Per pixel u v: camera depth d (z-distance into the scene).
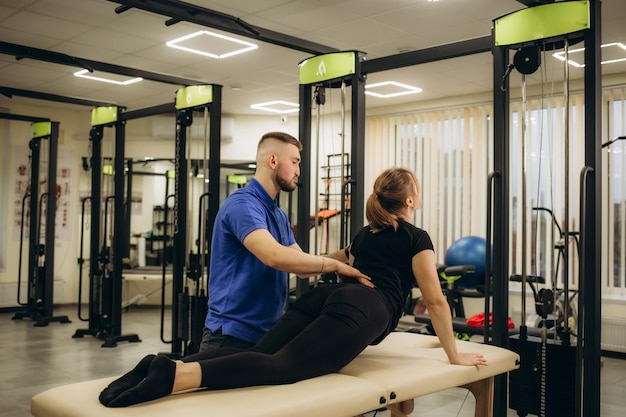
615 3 4.44
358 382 1.95
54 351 5.91
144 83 7.33
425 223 7.88
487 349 2.62
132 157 9.31
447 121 7.81
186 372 1.76
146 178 9.34
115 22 5.14
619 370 5.55
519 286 7.01
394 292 2.23
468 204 7.45
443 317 2.26
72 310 8.74
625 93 6.36
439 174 7.79
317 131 4.19
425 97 7.82
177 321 5.28
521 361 3.01
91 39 5.62
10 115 7.51
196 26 5.19
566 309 2.94
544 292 2.92
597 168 2.82
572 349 2.85
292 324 2.13
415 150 8.07
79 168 9.35
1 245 8.70
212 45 5.75
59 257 9.19
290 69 6.62
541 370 2.93
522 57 3.02
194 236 9.12
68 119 9.29
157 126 9.14
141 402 1.68
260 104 8.51
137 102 8.52
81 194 9.36
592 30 2.81
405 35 5.44
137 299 8.84
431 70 6.44
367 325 2.07
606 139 6.43
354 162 3.95
